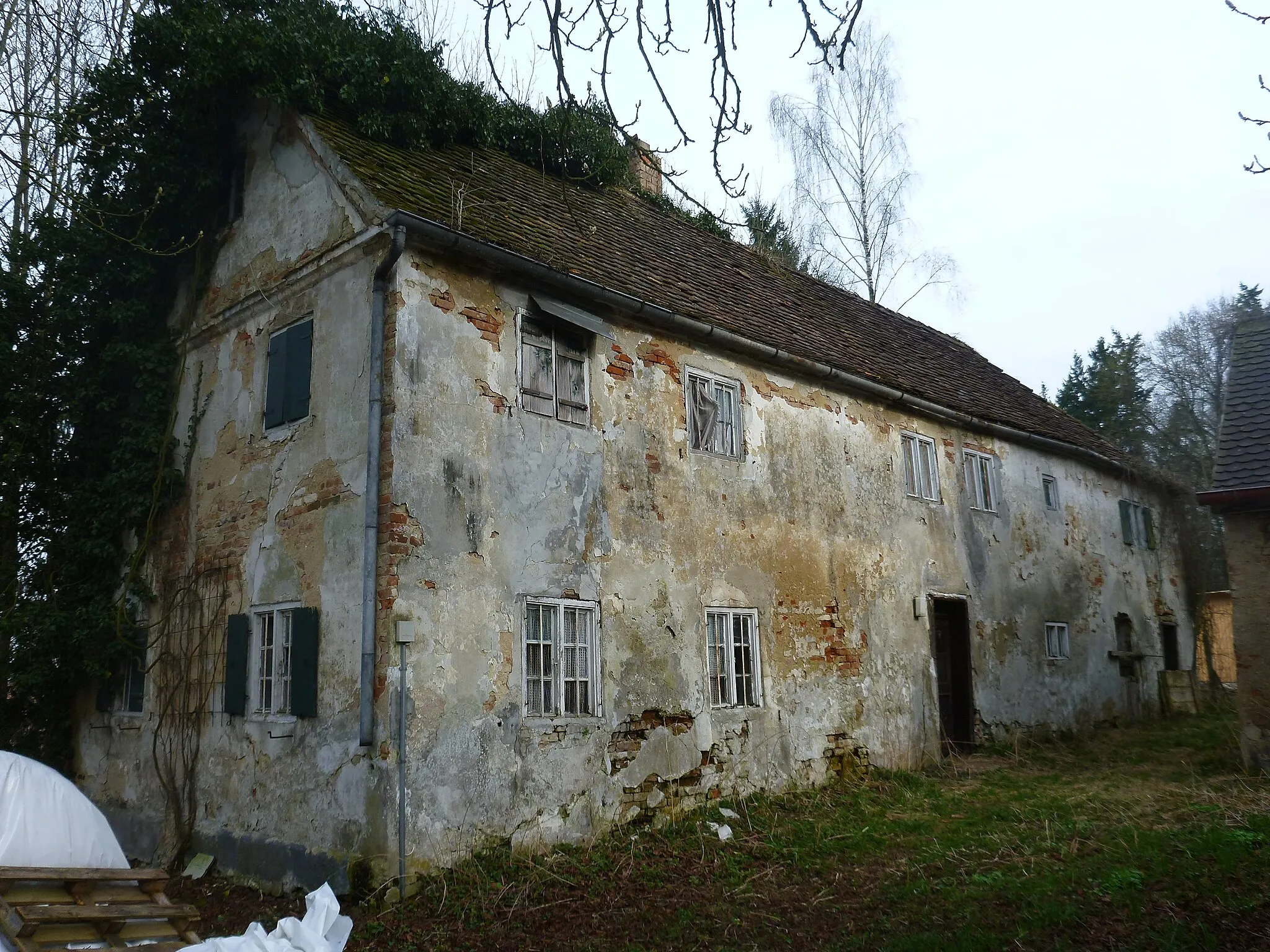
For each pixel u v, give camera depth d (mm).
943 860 7359
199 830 8617
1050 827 8094
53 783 5551
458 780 7312
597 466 9039
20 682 9688
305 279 8711
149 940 5133
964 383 16594
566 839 8000
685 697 9391
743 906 6715
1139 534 18844
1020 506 15484
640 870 7559
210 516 9430
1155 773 11172
